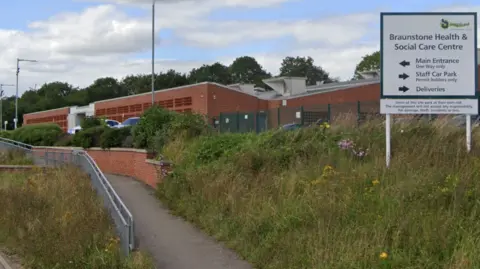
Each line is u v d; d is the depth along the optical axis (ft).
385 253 21.36
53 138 104.22
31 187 48.52
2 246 34.76
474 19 35.99
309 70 471.62
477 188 25.53
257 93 245.24
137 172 63.62
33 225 34.76
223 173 39.50
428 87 36.09
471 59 35.99
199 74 433.07
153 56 135.13
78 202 38.83
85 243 28.96
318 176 33.04
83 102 412.36
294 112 70.95
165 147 57.21
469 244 20.61
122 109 216.74
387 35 36.37
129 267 26.30
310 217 27.55
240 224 31.96
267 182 35.06
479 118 43.24
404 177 29.17
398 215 24.18
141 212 41.73
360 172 31.50
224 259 28.63
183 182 43.78
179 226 36.76
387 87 36.14
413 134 38.55
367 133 40.16
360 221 25.31
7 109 396.57
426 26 36.22
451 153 32.71
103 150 77.82
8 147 95.30
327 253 23.35
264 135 46.14
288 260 24.94
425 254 21.18
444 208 24.32
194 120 61.16
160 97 189.78
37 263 29.12
